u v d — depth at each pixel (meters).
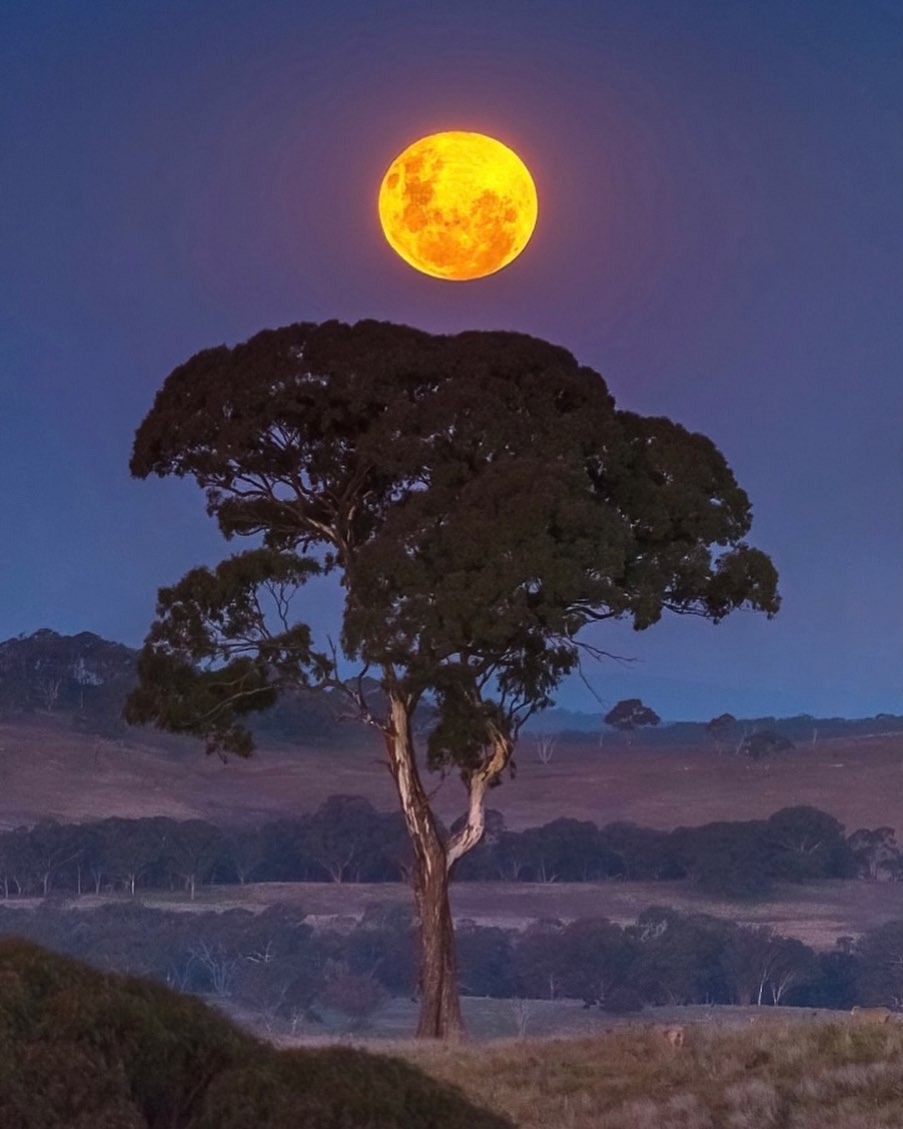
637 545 117.25
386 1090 20.27
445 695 114.50
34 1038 19.67
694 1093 54.09
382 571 110.31
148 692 119.56
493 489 110.12
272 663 117.94
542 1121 50.97
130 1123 19.03
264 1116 19.61
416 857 118.31
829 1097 51.31
